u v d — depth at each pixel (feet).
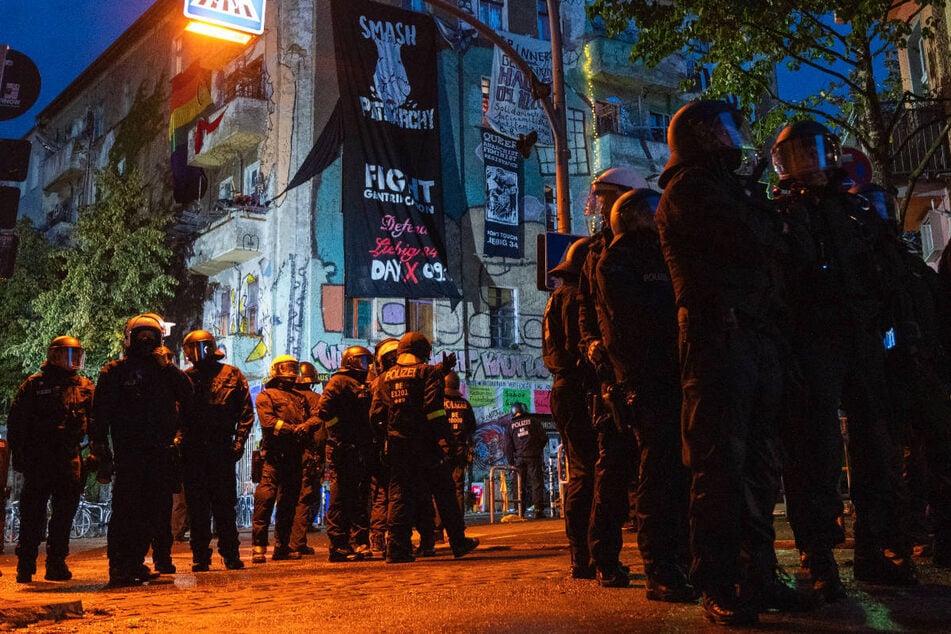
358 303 83.10
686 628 10.37
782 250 12.03
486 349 87.71
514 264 90.99
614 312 13.37
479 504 81.46
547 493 61.62
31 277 95.86
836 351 13.10
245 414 27.50
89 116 121.90
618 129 99.81
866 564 13.66
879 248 14.60
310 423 29.76
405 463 25.82
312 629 12.01
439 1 38.27
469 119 90.99
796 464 12.75
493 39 39.14
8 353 87.25
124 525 22.53
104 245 86.58
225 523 26.89
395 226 81.15
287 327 80.33
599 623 11.03
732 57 42.50
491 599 14.19
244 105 84.43
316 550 35.22
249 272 85.40
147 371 23.27
